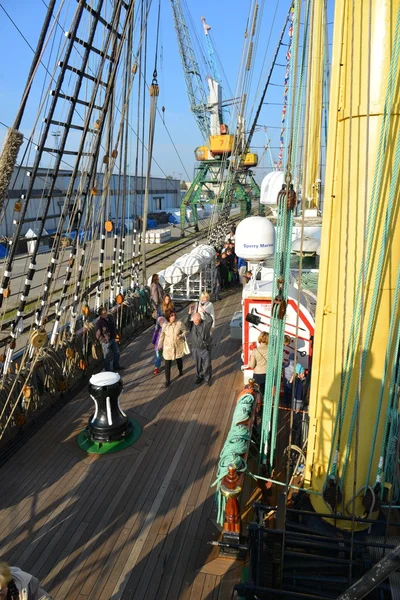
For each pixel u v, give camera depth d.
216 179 40.25
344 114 3.20
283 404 6.49
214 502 4.70
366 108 3.04
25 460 5.46
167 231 39.22
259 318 6.60
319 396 3.74
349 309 3.36
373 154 3.09
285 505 3.34
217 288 13.54
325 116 6.95
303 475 4.28
